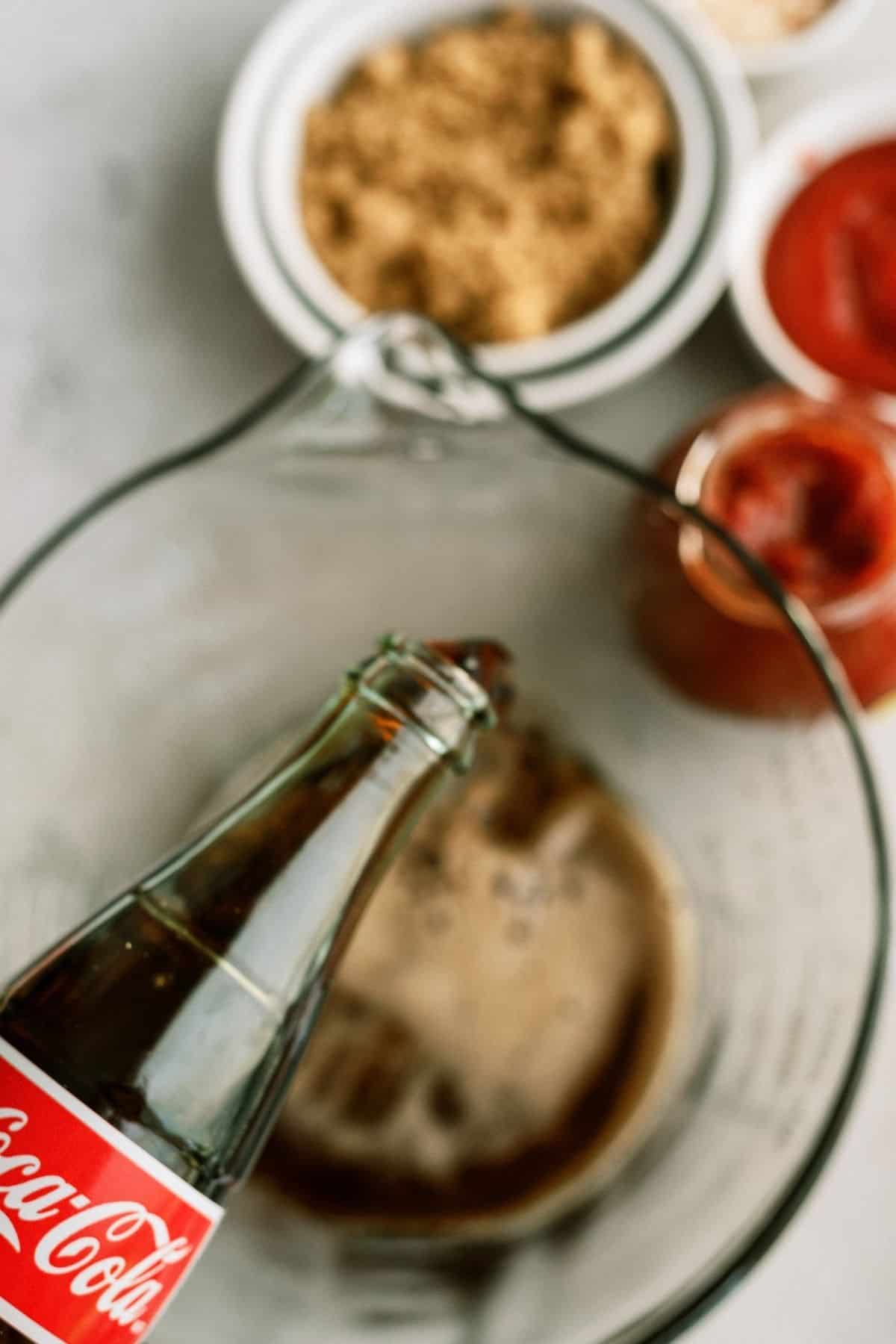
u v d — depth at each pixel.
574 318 0.69
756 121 0.73
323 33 0.70
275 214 0.69
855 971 0.59
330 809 0.50
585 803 0.64
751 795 0.63
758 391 0.71
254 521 0.63
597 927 0.64
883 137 0.70
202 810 0.64
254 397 0.72
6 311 0.73
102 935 0.51
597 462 0.60
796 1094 0.59
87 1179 0.49
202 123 0.73
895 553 0.64
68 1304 0.48
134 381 0.72
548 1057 0.63
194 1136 0.50
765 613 0.62
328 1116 0.62
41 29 0.73
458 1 0.70
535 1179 0.62
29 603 0.60
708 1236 0.59
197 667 0.65
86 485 0.72
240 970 0.50
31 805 0.62
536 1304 0.60
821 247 0.70
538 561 0.64
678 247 0.69
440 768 0.50
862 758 0.58
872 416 0.68
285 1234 0.61
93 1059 0.50
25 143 0.73
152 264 0.73
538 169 0.70
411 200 0.70
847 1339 0.66
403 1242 0.61
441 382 0.60
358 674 0.50
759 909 0.63
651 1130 0.62
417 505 0.63
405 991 0.63
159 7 0.73
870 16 0.72
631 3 0.69
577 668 0.65
